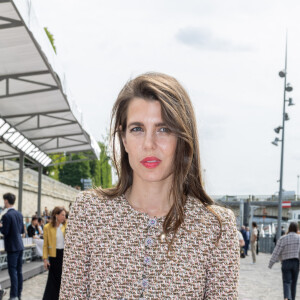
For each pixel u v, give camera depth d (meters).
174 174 1.61
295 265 9.74
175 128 1.57
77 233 1.62
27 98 11.92
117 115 1.67
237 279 1.64
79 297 1.62
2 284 10.44
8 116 13.27
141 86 1.58
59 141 18.64
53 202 41.00
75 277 1.62
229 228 1.62
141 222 1.61
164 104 1.55
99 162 73.38
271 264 9.95
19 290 9.56
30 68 9.47
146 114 1.57
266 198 73.06
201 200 1.68
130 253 1.58
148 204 1.64
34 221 17.14
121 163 1.71
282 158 26.84
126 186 1.69
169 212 1.59
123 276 1.58
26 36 7.96
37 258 17.23
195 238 1.59
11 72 9.63
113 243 1.60
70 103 11.26
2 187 29.64
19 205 17.56
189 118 1.63
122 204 1.63
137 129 1.60
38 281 13.02
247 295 12.48
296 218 55.16
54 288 8.01
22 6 6.49
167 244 1.58
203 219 1.61
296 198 71.75
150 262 1.57
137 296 1.56
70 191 46.59
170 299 1.56
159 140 1.58
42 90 10.85
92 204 1.64
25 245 15.41
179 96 1.60
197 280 1.59
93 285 1.60
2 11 6.91
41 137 17.00
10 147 18.17
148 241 1.58
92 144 18.28
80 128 15.38
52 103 12.58
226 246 1.61
